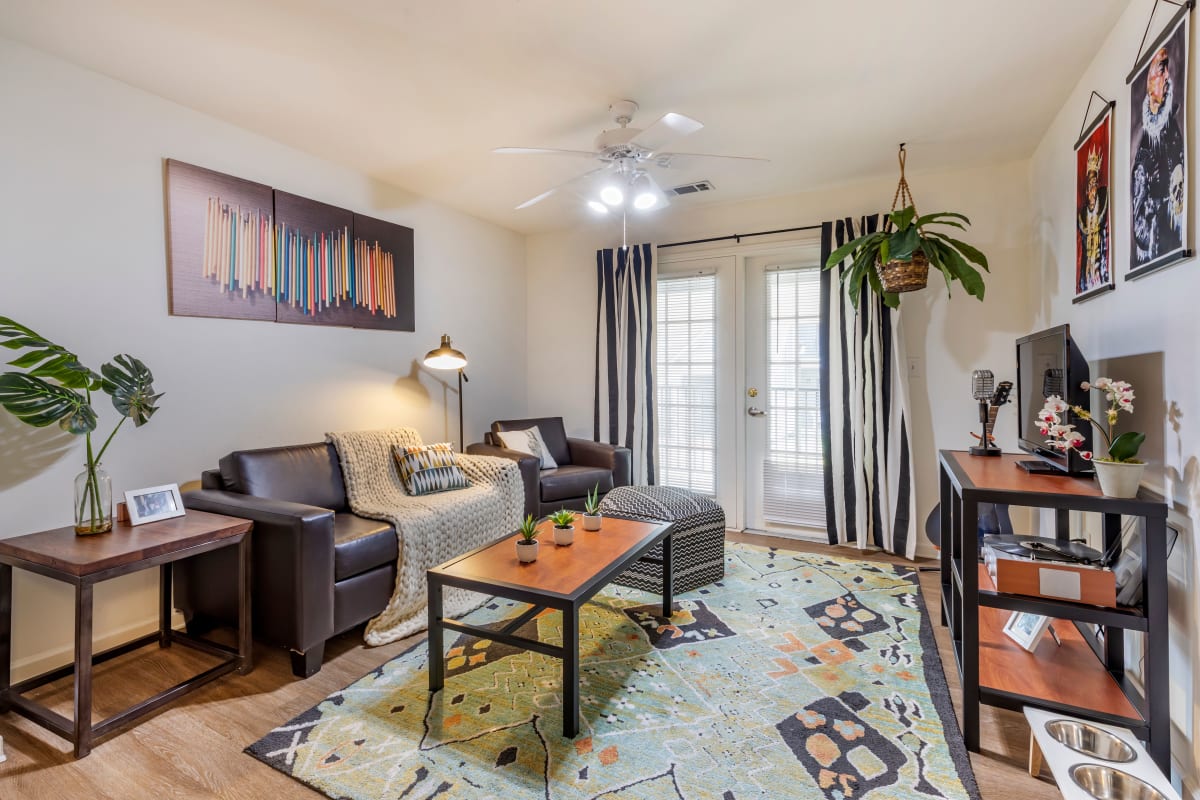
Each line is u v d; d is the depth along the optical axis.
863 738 1.70
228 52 2.09
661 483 4.37
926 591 2.86
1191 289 1.49
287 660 2.21
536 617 2.57
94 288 2.23
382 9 1.84
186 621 2.46
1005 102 2.53
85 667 1.65
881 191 3.55
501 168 3.28
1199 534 1.45
